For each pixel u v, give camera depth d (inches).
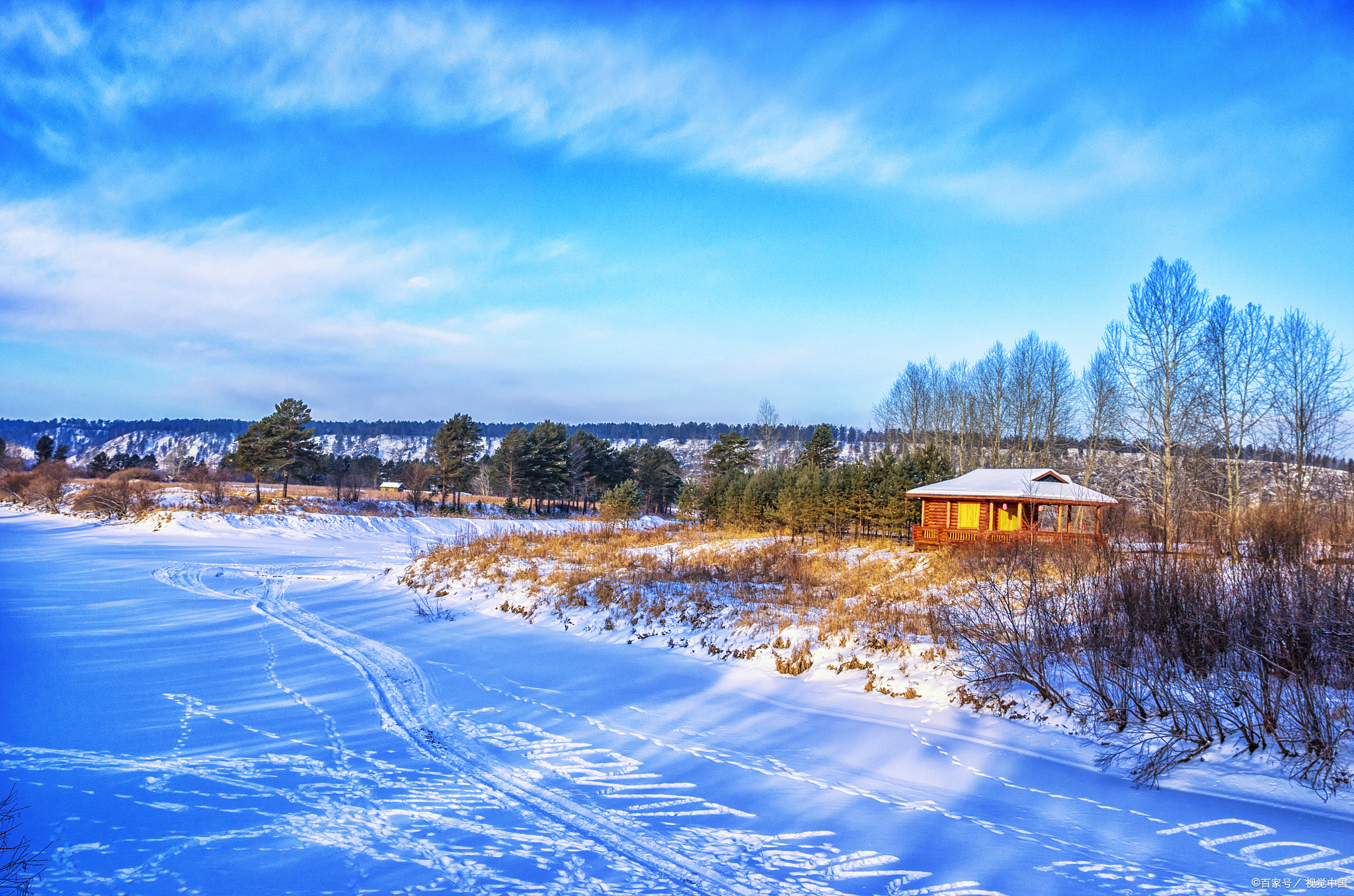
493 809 266.7
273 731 352.2
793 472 1868.8
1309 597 407.8
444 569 975.0
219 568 1098.7
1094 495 1237.1
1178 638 434.6
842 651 530.9
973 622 520.4
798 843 248.7
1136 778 327.0
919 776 328.2
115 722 354.6
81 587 840.9
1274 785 313.9
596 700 441.1
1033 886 222.2
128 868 207.6
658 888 210.2
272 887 199.6
